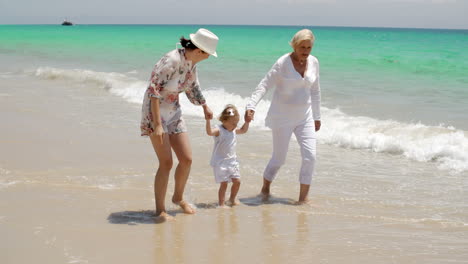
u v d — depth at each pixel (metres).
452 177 6.21
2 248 3.81
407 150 7.38
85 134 8.21
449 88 14.48
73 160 6.62
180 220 4.63
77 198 5.13
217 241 4.09
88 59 25.36
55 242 3.95
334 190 5.71
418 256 3.80
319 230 4.39
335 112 10.73
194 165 6.64
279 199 5.40
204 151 7.34
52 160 6.58
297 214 4.86
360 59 23.94
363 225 4.54
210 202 5.26
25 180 5.69
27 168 6.18
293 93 5.22
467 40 52.66
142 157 6.85
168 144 4.60
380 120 9.77
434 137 7.82
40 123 9.02
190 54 4.47
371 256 3.80
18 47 35.69
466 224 4.57
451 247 3.99
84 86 14.88
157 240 4.08
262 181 6.07
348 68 20.06
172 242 4.04
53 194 5.22
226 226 4.48
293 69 5.14
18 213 4.62
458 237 4.23
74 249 3.82
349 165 6.84
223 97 12.41
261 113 10.59
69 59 25.45
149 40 46.47
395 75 17.70
